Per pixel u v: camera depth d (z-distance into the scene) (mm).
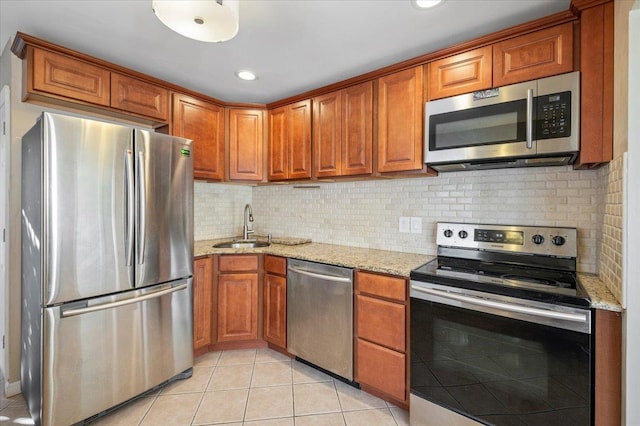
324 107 2488
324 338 2172
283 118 2771
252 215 3408
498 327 1471
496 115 1673
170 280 2078
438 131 1863
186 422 1756
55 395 1592
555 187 1831
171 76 2402
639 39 1157
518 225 1925
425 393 1688
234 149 2832
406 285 1786
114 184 1777
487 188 2059
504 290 1452
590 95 1427
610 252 1403
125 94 2178
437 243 2186
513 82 1648
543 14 1623
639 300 1165
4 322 2010
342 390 2064
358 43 1925
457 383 1588
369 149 2221
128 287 1848
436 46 1957
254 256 2576
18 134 1959
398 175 2184
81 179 1657
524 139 1586
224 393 2027
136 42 1913
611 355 1244
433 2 1531
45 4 1550
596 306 1253
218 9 1195
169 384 2119
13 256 1967
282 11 1606
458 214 2176
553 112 1511
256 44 1937
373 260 2094
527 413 1404
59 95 1887
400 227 2449
